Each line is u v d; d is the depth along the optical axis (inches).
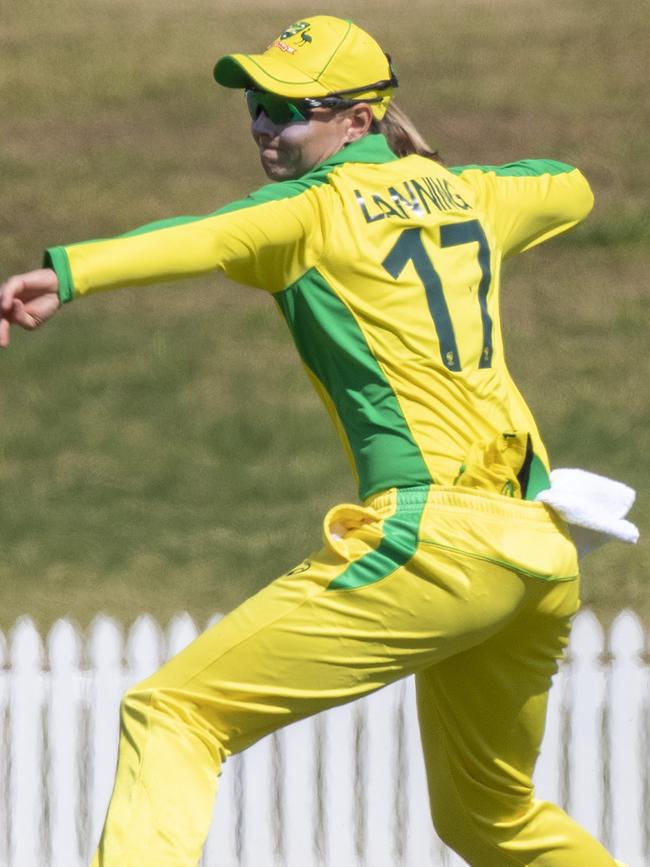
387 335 531.5
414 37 3161.9
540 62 2984.7
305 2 3415.4
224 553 1448.1
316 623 512.7
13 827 894.4
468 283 551.8
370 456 535.8
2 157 2613.2
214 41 3159.5
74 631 894.4
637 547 1381.6
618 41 3075.8
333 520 516.7
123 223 2389.3
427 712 583.8
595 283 2213.3
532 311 2133.4
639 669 882.1
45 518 1544.0
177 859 496.4
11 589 1353.3
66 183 2518.5
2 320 464.4
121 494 1615.4
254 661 515.5
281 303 539.8
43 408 1860.2
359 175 546.9
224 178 2554.1
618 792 883.4
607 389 1889.8
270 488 1626.5
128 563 1424.7
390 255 535.8
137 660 888.3
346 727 882.8
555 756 884.0
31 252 2297.0
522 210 605.6
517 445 529.3
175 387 1918.1
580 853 599.8
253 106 568.1
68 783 891.4
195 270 493.4
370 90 561.3
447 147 2632.9
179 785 506.0
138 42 3159.5
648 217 2388.0
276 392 1904.5
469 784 585.0
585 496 550.6
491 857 599.2
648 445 1718.8
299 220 522.6
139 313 2150.6
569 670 885.2
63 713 891.4
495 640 556.7
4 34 3211.1
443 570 512.1
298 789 883.4
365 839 883.4
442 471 528.1
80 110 2822.3
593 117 2741.1
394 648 516.4
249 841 885.2
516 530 523.5
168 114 2802.7
